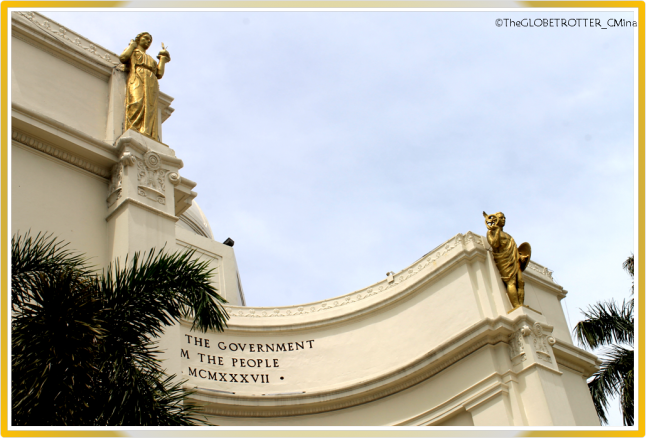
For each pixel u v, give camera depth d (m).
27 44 15.90
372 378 22.12
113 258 14.16
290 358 23.97
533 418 19.03
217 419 21.61
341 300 25.12
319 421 22.30
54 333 9.09
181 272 10.88
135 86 16.62
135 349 10.23
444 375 21.20
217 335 23.73
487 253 22.33
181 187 16.17
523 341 20.23
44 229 13.85
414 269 23.98
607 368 20.25
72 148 14.91
